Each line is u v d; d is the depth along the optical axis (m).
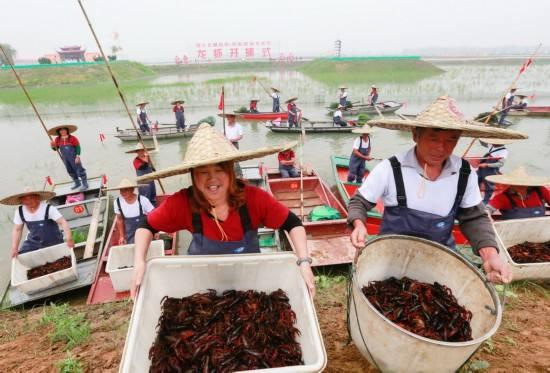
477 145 14.32
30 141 16.81
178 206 2.31
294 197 9.16
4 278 6.86
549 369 2.46
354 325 2.15
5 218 9.16
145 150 7.98
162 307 2.41
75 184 10.09
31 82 37.53
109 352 3.15
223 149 2.08
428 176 2.37
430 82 33.59
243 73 54.72
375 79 37.09
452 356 1.73
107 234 8.09
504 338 2.95
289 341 2.22
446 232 2.54
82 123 20.28
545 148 13.44
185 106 24.80
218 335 2.27
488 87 29.97
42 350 3.35
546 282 4.42
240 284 2.60
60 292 5.57
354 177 9.83
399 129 2.71
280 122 17.05
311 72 47.66
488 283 2.14
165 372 2.01
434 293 2.44
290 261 2.49
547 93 26.72
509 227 4.88
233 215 2.33
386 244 2.52
